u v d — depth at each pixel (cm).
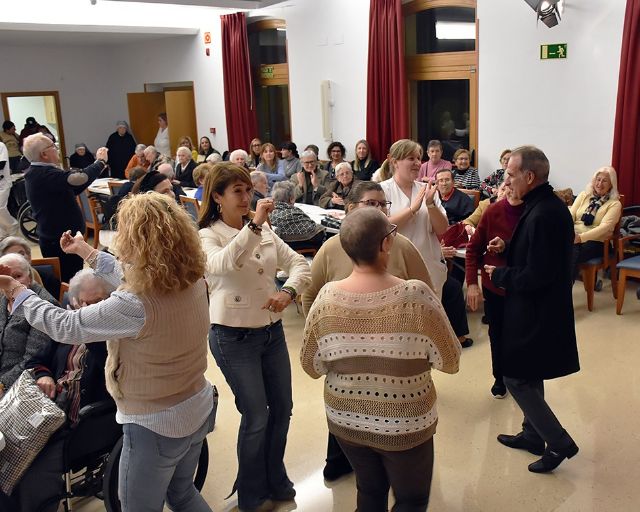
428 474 188
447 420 323
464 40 678
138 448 182
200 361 190
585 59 567
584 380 359
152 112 1198
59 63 1204
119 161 1140
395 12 707
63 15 902
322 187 653
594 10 552
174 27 999
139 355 177
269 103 948
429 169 675
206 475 270
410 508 189
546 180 242
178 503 207
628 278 523
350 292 182
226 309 227
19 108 1338
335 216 518
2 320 270
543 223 235
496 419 322
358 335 179
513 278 243
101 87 1264
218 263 216
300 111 877
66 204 431
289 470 284
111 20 940
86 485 245
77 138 1253
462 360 394
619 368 372
